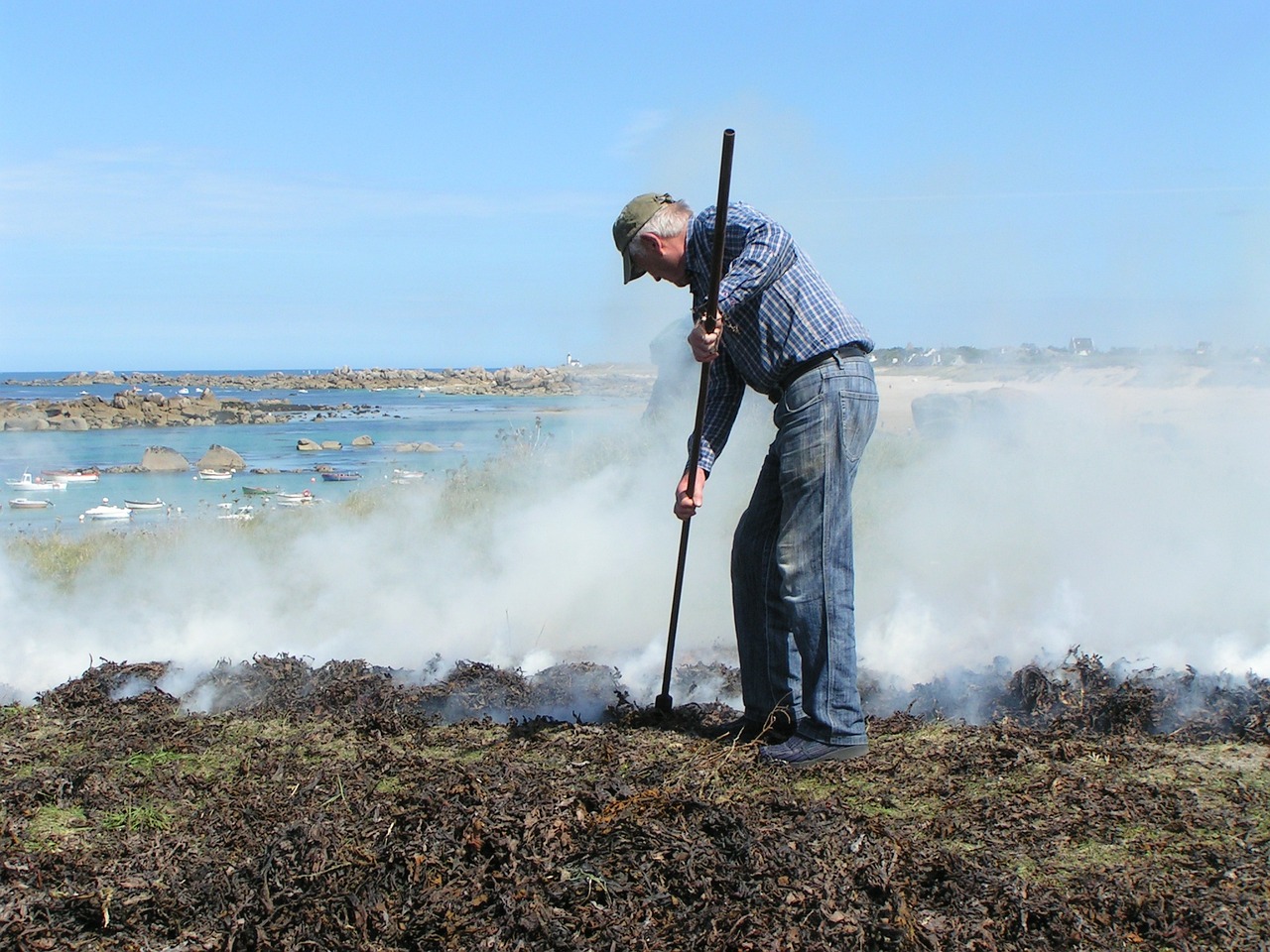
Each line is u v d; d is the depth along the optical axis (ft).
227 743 13.94
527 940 8.79
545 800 10.67
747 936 8.66
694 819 10.52
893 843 9.99
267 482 67.36
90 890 9.71
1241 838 10.41
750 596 13.34
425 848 9.82
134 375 441.27
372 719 14.24
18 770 12.95
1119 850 10.28
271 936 8.91
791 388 12.52
